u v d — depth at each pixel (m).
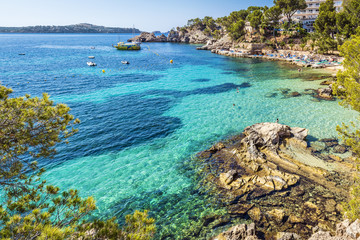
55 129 8.75
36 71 73.06
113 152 25.86
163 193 19.23
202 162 23.55
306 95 42.62
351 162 21.58
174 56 117.31
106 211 17.31
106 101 44.25
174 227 15.75
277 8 96.12
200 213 16.89
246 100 42.31
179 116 36.19
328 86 44.84
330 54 79.50
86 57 112.25
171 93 49.66
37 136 8.33
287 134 26.53
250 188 18.86
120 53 133.12
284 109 36.44
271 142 25.28
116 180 20.94
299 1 97.94
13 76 64.06
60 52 135.75
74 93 49.47
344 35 67.94
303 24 114.69
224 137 28.77
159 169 22.59
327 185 18.78
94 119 35.12
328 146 24.73
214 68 80.00
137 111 38.72
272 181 19.25
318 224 14.94
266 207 16.84
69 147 26.64
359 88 16.25
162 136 29.62
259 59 97.56
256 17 104.69
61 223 7.32
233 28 123.00
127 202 18.27
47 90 51.06
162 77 66.94
